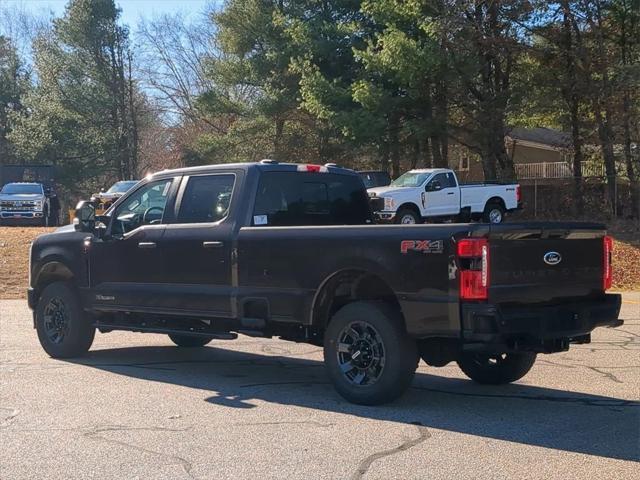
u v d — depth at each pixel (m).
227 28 36.03
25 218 30.52
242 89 43.50
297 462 5.12
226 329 7.78
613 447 5.46
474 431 5.89
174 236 7.88
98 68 48.62
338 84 29.53
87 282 8.66
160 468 5.00
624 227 23.44
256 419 6.23
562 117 27.17
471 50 25.39
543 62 26.58
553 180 28.72
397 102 27.12
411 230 6.30
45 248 9.09
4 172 37.78
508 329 5.98
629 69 23.30
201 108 39.84
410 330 6.26
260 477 4.83
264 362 8.88
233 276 7.39
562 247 6.54
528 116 27.94
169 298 7.88
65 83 48.47
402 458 5.20
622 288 16.88
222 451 5.36
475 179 44.12
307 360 9.03
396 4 25.62
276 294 7.09
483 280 5.92
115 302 8.39
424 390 7.42
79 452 5.34
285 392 7.24
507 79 27.75
